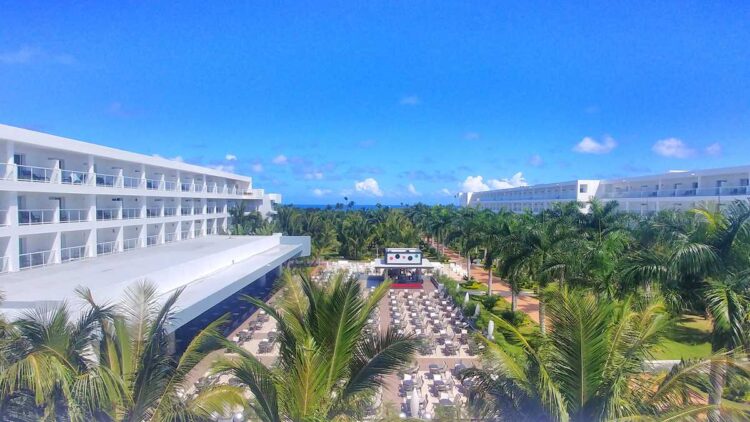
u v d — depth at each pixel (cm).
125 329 927
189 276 2158
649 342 894
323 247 5069
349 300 861
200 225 4569
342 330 859
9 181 2108
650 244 2030
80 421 808
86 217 2753
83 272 2130
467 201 11250
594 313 804
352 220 6228
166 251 3070
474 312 2892
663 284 1317
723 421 757
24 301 1331
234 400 931
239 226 4759
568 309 820
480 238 3525
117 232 3095
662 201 4419
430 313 2994
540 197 7125
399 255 4184
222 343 948
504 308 3086
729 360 799
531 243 2475
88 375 798
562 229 2489
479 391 933
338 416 848
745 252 1225
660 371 948
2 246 2136
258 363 858
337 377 884
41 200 2570
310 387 839
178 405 895
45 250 2422
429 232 6406
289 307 953
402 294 3712
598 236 2541
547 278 2194
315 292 925
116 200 3316
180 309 1628
